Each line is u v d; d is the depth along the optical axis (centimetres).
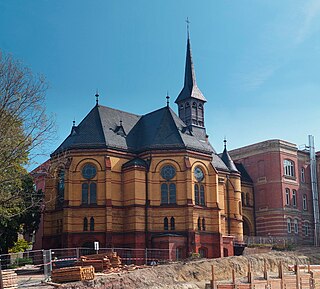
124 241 6438
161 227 6462
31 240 7888
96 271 4694
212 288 4494
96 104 7181
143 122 7544
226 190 7838
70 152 6575
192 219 6406
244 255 6378
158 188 6581
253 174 8969
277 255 6581
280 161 8706
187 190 6494
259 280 4800
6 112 3784
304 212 8988
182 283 4772
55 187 6744
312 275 5153
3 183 4106
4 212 4481
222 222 7369
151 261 6075
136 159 6731
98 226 6381
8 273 3850
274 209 8544
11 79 3806
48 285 3953
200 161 6819
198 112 8231
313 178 9256
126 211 6512
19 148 3847
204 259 5812
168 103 7350
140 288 4312
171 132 6888
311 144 9419
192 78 8356
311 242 8969
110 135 6850
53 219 6712
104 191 6469
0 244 5891
